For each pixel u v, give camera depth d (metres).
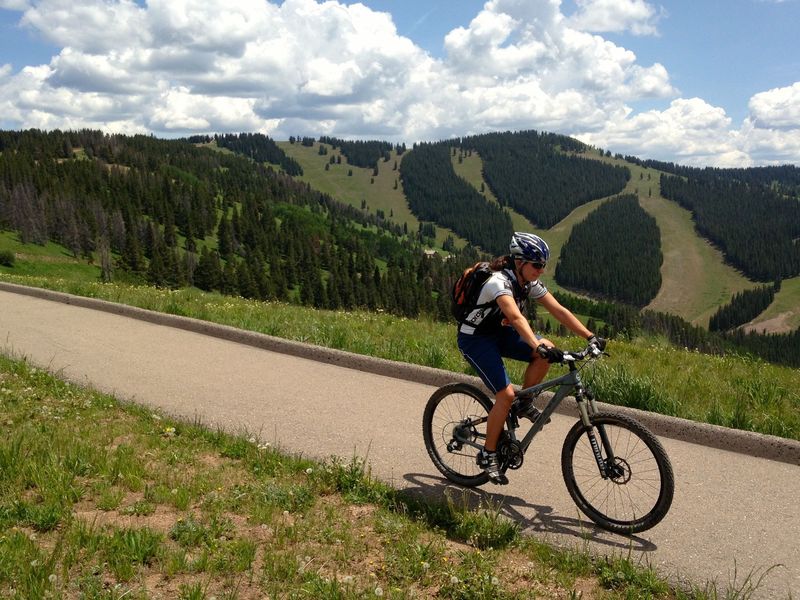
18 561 3.42
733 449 6.26
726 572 3.95
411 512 4.61
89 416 6.45
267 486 4.78
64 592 3.24
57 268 165.25
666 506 4.25
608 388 7.61
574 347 10.93
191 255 190.25
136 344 10.77
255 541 3.96
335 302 194.88
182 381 8.47
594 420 4.60
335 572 3.61
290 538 3.98
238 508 4.43
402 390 8.21
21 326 12.20
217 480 4.90
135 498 4.52
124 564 3.48
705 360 10.92
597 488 4.65
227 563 3.59
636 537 4.40
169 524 4.11
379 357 9.56
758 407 7.42
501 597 3.44
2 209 186.00
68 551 3.56
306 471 5.17
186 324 12.25
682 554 4.16
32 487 4.60
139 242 194.38
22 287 16.97
